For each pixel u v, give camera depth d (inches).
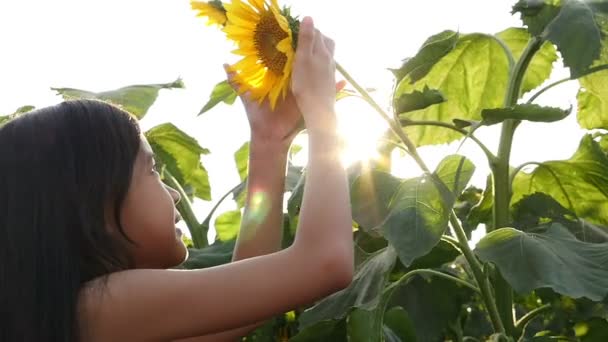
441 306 106.5
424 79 111.6
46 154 68.6
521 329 97.3
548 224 96.8
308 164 69.8
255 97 77.8
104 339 66.3
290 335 117.6
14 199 67.9
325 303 94.5
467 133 95.1
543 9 97.2
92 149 68.9
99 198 68.3
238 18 76.4
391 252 93.0
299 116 83.5
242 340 116.7
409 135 114.3
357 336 90.2
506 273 85.0
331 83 73.4
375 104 88.2
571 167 105.6
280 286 66.2
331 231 67.0
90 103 71.3
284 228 112.0
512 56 104.6
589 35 91.6
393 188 85.7
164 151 135.7
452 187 84.7
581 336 99.5
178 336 66.7
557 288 82.5
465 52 109.7
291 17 75.9
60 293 66.0
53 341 65.7
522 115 89.9
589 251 87.0
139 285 66.6
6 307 66.8
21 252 67.0
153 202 70.8
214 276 66.5
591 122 113.2
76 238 67.6
